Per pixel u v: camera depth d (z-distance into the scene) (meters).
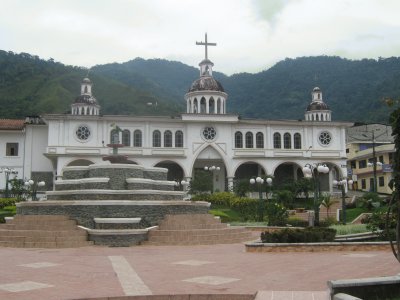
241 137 51.06
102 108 99.50
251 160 49.47
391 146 55.34
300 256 13.88
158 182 23.05
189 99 52.94
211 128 49.78
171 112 99.19
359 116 92.50
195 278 9.77
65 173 23.53
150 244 17.78
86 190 20.38
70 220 18.72
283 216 29.47
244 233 19.89
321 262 12.34
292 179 51.66
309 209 41.59
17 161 50.38
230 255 14.24
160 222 19.28
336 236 18.30
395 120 6.88
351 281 7.09
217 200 40.59
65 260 12.93
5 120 53.50
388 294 7.21
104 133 47.75
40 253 14.84
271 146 51.19
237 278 9.76
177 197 22.38
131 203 19.20
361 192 55.00
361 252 14.85
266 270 10.92
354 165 65.38
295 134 52.12
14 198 38.59
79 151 46.59
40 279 9.69
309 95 112.50
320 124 52.03
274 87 121.44
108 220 18.25
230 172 49.09
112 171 22.19
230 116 49.72
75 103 51.19
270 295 7.66
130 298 7.84
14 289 8.59
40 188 49.56
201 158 49.72
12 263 12.31
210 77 53.44
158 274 10.33
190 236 18.12
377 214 18.25
